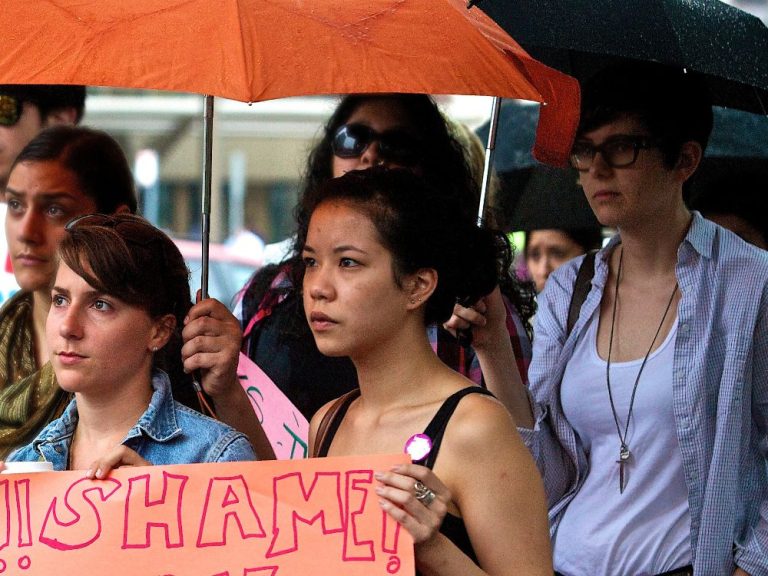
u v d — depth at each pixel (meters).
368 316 8.27
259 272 12.34
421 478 7.67
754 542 10.14
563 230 16.14
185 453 8.77
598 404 10.57
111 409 8.80
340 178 8.55
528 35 10.93
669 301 10.59
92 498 8.23
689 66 10.39
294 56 8.62
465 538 8.05
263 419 10.45
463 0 9.84
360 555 7.89
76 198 11.33
